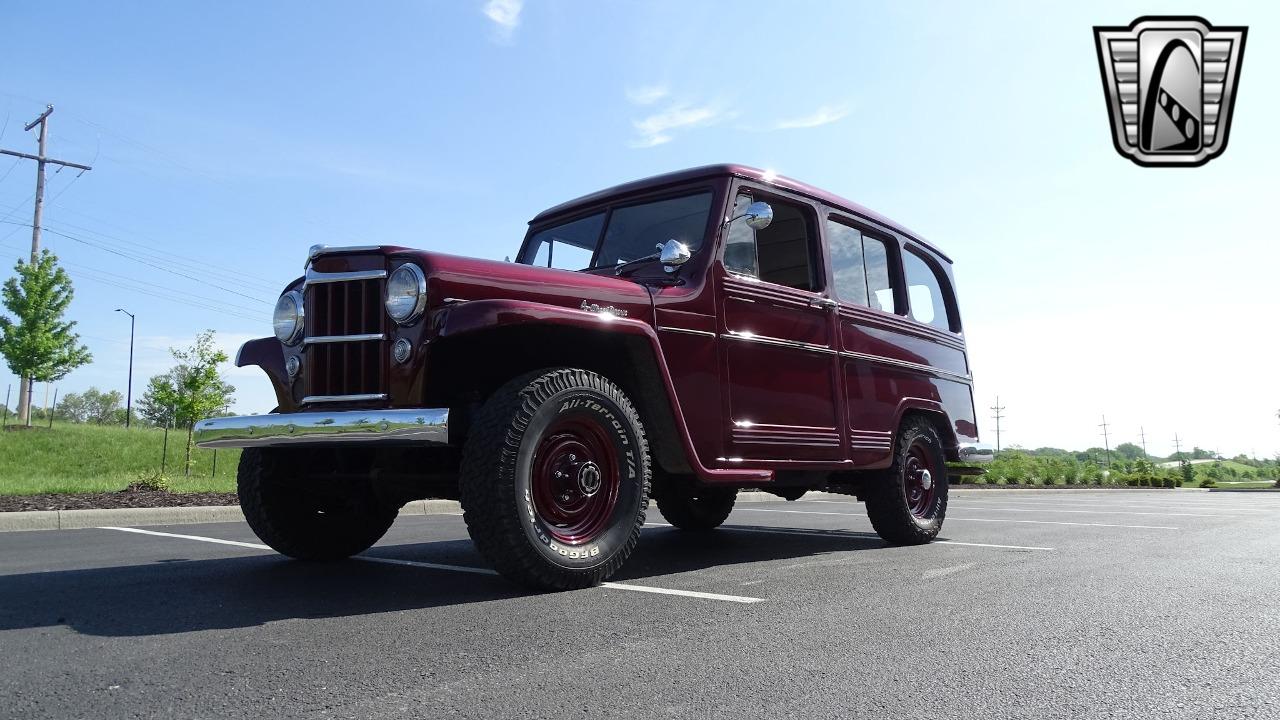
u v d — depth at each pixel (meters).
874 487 5.38
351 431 3.20
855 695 1.98
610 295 3.72
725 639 2.55
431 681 2.07
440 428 3.10
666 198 4.64
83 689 2.01
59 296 29.23
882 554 4.86
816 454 4.71
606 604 3.11
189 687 2.02
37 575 3.91
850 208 5.32
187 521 7.72
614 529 3.53
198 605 3.08
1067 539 5.84
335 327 3.53
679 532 6.48
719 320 4.22
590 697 1.95
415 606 3.05
